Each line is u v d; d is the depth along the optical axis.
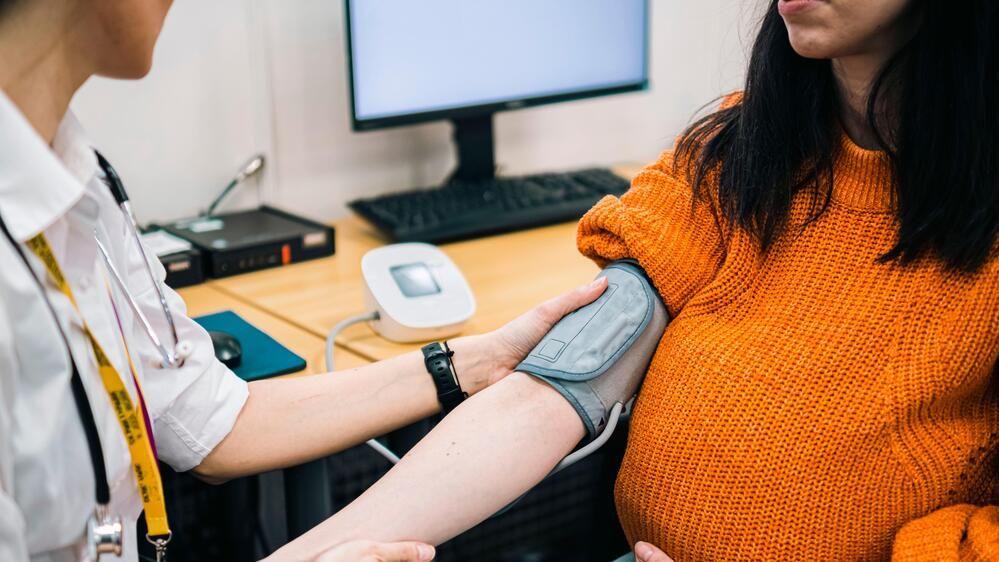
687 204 0.94
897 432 0.79
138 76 0.74
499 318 1.26
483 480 0.87
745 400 0.83
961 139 0.76
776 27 0.86
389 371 1.01
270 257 1.47
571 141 2.07
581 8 1.78
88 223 0.76
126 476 0.80
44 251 0.70
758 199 0.88
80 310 0.75
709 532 0.85
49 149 0.68
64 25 0.68
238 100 1.63
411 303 1.20
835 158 0.85
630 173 2.01
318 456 0.98
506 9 1.70
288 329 1.24
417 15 1.61
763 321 0.86
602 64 1.84
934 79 0.77
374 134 1.79
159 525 0.84
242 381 0.98
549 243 1.58
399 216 1.59
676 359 0.88
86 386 0.72
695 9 2.15
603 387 0.91
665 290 0.93
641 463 0.89
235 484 1.55
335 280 1.43
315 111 1.71
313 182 1.75
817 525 0.81
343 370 1.02
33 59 0.68
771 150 0.88
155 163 1.58
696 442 0.85
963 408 0.81
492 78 1.72
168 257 1.38
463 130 1.78
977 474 0.82
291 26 1.64
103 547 0.75
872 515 0.80
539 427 0.89
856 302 0.82
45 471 0.70
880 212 0.82
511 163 2.00
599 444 0.91
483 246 1.57
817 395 0.81
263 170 1.69
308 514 1.19
